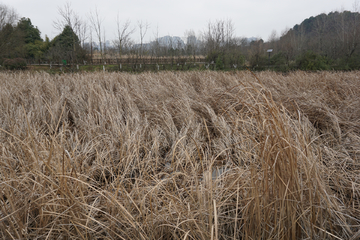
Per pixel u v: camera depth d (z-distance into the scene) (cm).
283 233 140
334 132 341
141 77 858
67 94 521
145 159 258
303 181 173
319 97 435
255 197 143
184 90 543
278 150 151
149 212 176
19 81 661
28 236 153
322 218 159
